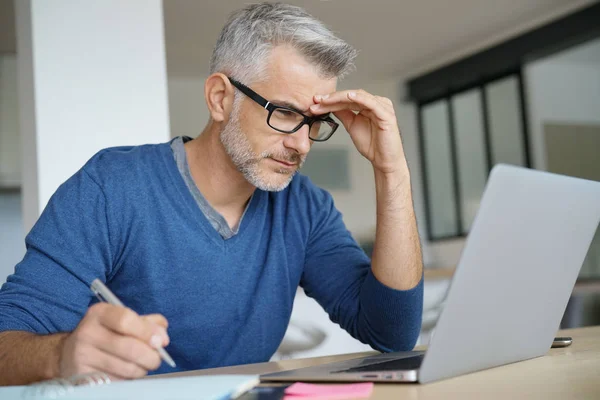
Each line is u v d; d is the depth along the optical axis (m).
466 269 0.82
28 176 2.98
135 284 1.35
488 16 6.09
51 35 2.91
